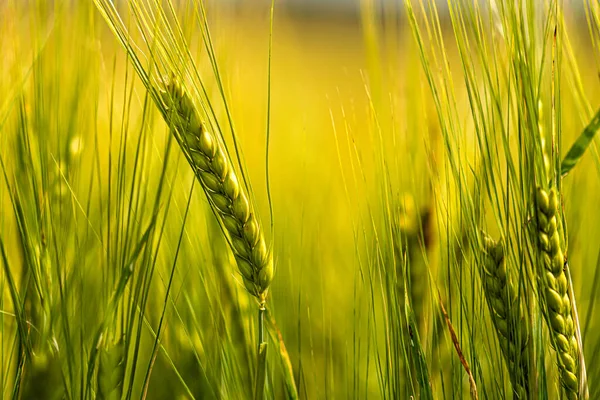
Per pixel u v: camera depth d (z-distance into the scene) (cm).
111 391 69
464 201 71
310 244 86
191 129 69
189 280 78
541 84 70
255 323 75
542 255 69
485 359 75
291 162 102
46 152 74
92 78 77
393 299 72
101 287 73
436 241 75
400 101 79
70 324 73
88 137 77
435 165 73
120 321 71
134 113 78
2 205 75
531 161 69
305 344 81
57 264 71
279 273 80
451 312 73
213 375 76
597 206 83
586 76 81
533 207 69
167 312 76
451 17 70
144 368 78
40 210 73
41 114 75
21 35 77
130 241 70
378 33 83
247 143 94
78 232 75
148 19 69
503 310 71
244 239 70
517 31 69
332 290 86
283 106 127
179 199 77
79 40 77
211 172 69
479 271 71
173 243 77
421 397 72
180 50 70
